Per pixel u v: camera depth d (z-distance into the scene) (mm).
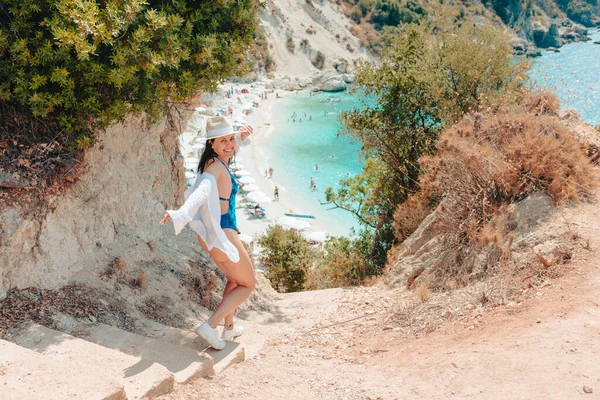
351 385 4391
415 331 5562
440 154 8586
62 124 5551
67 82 5234
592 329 4195
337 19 103250
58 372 3553
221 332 5805
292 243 19078
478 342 4574
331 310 7582
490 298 5508
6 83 5121
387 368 4656
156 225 7656
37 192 5430
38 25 5363
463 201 7703
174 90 6434
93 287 5734
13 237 5137
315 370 4902
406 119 16406
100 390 3332
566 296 4934
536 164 7137
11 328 4559
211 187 4418
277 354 5500
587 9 152625
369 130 17031
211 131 4527
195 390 4039
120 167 7008
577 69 95938
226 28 6852
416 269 7723
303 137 56781
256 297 8469
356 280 12602
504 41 15445
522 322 4680
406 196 15844
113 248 6516
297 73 90688
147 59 5465
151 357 4414
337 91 85438
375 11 107188
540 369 3775
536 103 9445
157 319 5922
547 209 6691
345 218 35875
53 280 5469
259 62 86250
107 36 4883
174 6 6305
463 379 3959
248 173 43344
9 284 5082
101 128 6023
